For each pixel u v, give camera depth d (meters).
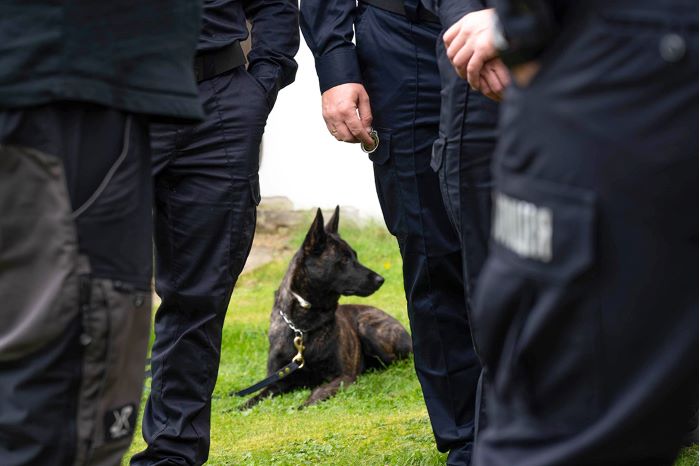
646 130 1.88
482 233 3.70
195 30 2.82
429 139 4.81
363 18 4.98
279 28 5.24
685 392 1.96
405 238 4.89
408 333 10.21
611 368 1.95
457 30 3.28
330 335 9.29
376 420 6.60
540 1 2.00
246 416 8.05
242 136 4.95
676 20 1.87
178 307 4.94
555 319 1.96
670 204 1.89
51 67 2.52
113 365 2.59
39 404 2.51
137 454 4.96
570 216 1.92
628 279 1.91
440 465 4.94
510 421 2.09
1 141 2.51
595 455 1.98
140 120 2.72
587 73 1.93
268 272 15.46
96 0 2.56
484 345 2.15
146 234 2.71
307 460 5.37
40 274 2.54
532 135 1.99
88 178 2.58
